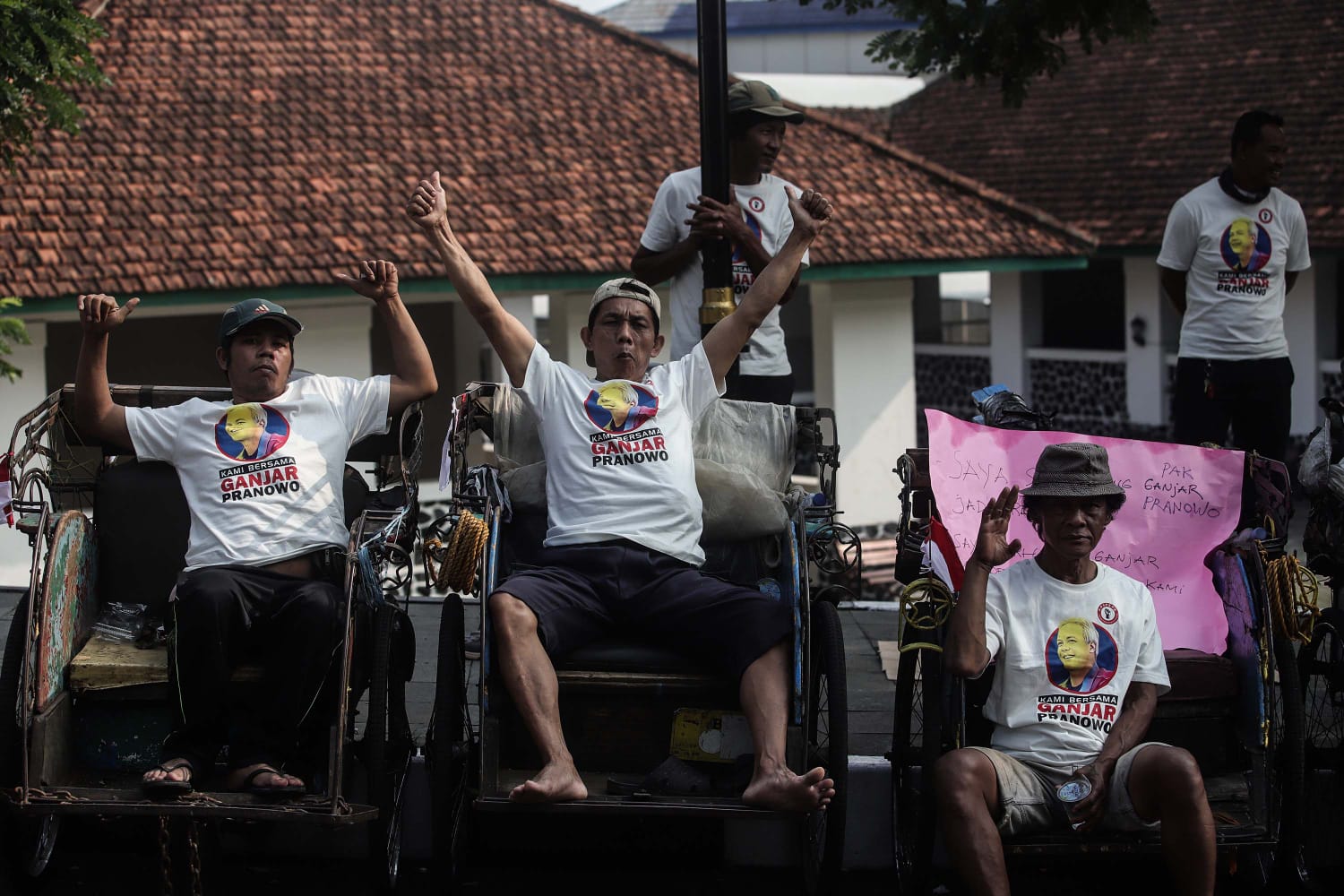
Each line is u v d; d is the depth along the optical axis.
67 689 4.75
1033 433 5.25
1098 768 4.64
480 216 14.28
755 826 5.55
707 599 4.82
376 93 15.60
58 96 8.72
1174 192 20.36
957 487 5.17
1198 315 7.55
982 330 24.73
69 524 4.83
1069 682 4.75
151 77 15.09
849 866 5.51
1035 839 4.63
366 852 5.50
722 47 6.26
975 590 4.66
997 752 4.71
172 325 13.95
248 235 13.37
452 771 4.82
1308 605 4.93
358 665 4.90
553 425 5.23
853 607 8.61
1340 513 5.40
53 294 12.28
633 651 4.86
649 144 15.72
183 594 4.73
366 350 13.60
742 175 6.76
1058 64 9.09
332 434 5.17
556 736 4.57
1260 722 4.75
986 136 23.48
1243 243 7.41
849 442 15.98
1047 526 4.79
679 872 5.52
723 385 5.36
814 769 4.43
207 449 5.07
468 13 17.08
